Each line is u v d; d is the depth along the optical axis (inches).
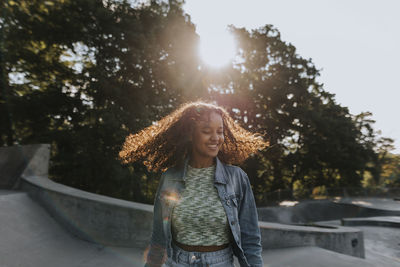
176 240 51.9
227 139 62.6
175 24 699.4
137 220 163.9
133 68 602.9
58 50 587.5
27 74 581.6
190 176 53.5
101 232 167.9
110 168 529.0
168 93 658.2
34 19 528.1
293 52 1190.3
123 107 591.5
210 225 49.9
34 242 149.8
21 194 202.7
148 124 575.2
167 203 53.1
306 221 735.7
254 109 1139.9
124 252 155.5
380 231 463.5
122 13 594.6
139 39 567.8
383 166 1302.9
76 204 177.2
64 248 153.9
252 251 50.3
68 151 581.9
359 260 175.9
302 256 178.7
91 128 552.7
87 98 609.0
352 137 1136.2
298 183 1422.2
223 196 51.2
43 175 265.3
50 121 605.6
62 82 605.0
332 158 1144.2
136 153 67.6
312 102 1166.3
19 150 247.9
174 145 58.1
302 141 1195.9
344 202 815.1
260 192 1234.0
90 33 557.3
